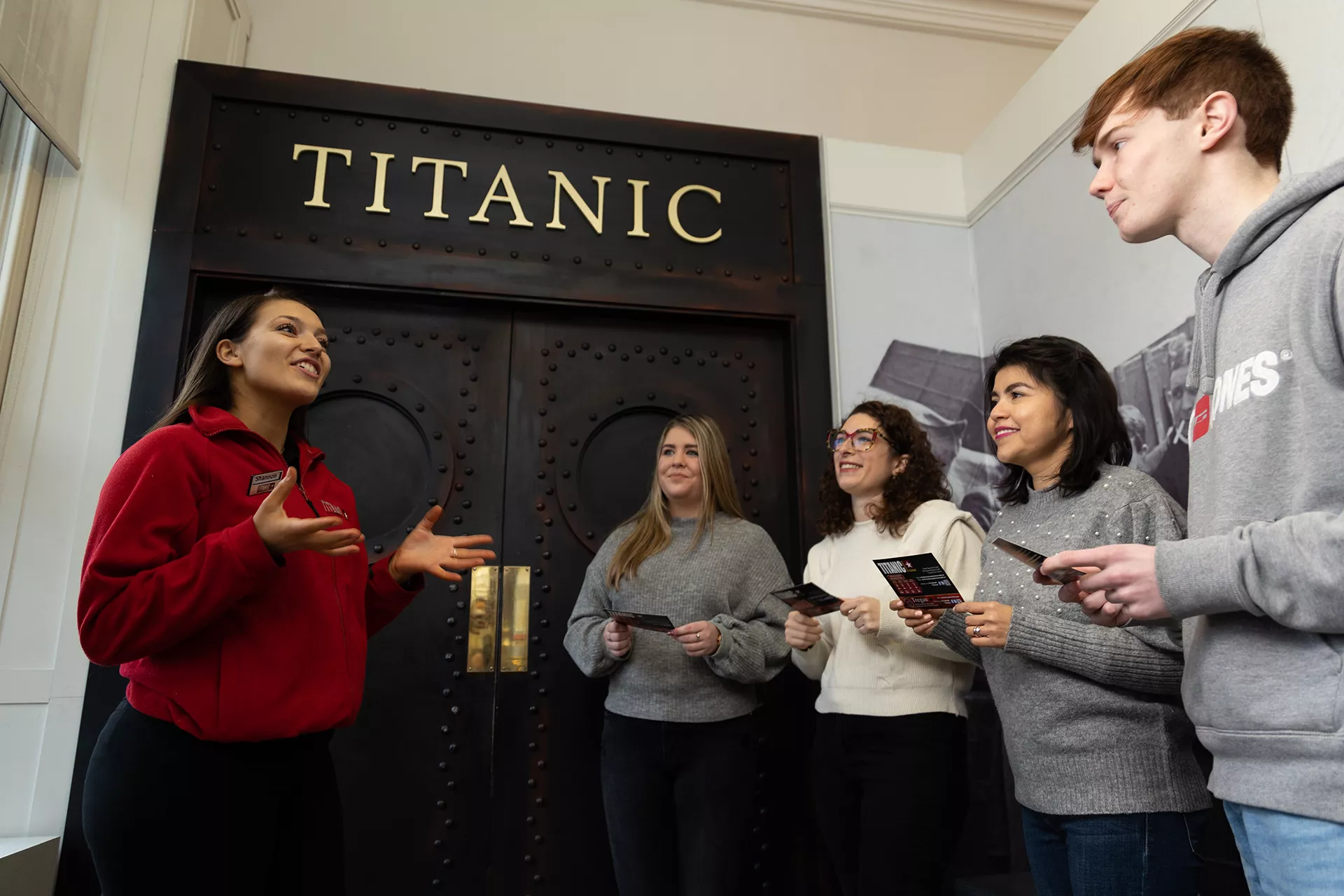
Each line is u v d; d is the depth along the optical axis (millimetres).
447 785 2980
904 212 3873
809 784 3137
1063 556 1188
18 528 2730
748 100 4523
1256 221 1134
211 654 1505
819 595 2266
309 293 3318
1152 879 1632
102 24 3213
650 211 3625
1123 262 3004
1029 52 4934
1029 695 1814
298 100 3377
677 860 2488
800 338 3592
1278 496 1041
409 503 3223
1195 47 1278
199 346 1844
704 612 2615
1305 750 967
